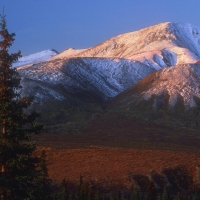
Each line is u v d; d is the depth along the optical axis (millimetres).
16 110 15828
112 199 55250
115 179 64688
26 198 15375
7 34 15750
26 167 15922
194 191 62031
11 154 15703
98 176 65188
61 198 44375
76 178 63531
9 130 15539
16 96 16359
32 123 16234
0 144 15352
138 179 65688
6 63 15781
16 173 15820
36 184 15938
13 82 16062
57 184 60031
